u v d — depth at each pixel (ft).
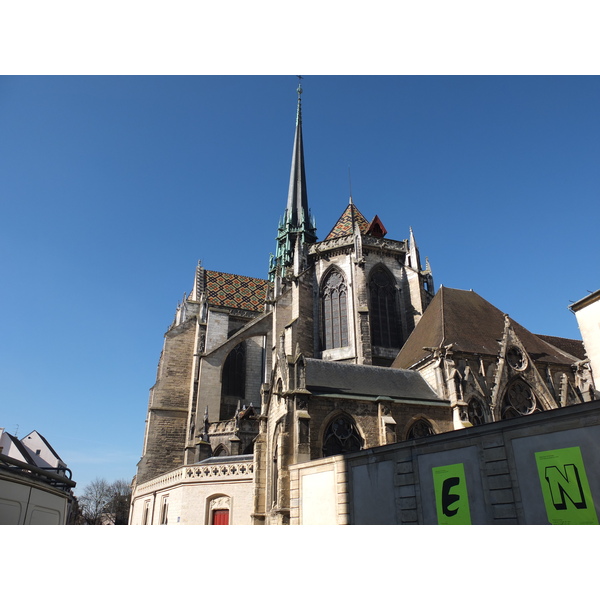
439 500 55.16
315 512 73.41
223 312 193.47
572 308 101.14
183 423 176.86
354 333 162.09
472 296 149.79
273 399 110.73
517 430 49.08
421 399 110.11
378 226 197.98
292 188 312.09
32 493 41.16
